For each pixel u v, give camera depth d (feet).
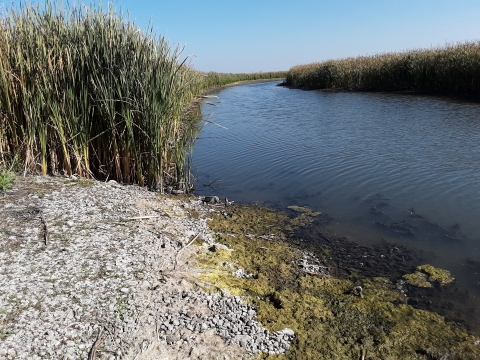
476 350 10.40
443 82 70.85
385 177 24.88
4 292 10.71
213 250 15.33
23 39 19.85
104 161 22.25
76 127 20.49
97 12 20.49
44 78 19.21
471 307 12.42
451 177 24.11
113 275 12.25
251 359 9.75
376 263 15.19
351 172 26.23
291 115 53.78
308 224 18.78
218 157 32.27
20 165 20.25
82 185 19.95
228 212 20.22
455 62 66.74
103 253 13.47
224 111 62.03
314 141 35.78
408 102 60.13
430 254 15.79
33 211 15.96
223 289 12.55
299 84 120.57
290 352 10.07
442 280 13.94
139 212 18.01
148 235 15.55
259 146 35.24
